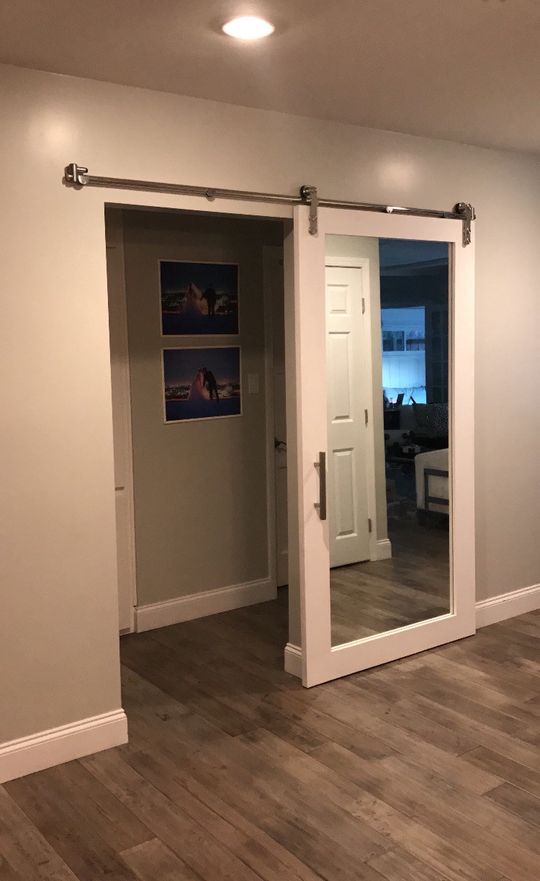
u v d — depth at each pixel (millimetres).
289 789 2822
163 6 2303
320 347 3494
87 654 3080
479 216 4168
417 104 3334
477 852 2465
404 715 3344
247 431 4711
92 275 2988
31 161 2830
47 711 3010
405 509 3930
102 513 3076
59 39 2547
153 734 3236
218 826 2621
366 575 3812
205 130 3205
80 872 2416
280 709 3422
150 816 2686
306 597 3557
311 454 3504
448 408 4031
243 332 4648
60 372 2945
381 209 3719
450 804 2715
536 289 4465
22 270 2844
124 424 4242
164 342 4352
